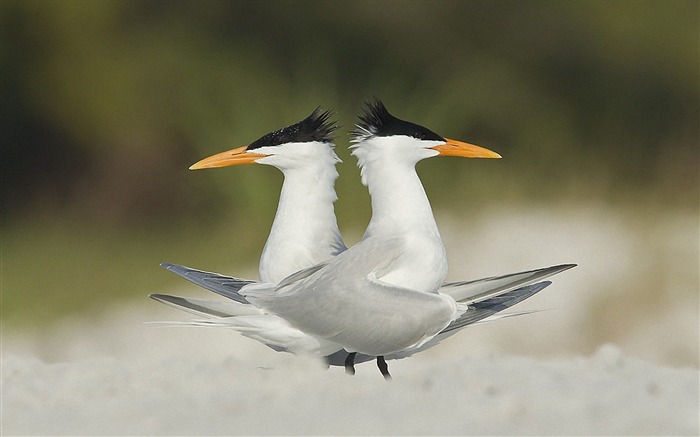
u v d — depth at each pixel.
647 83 22.55
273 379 7.00
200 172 19.33
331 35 22.39
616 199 17.61
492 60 22.39
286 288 7.54
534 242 16.05
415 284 7.46
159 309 16.22
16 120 22.16
